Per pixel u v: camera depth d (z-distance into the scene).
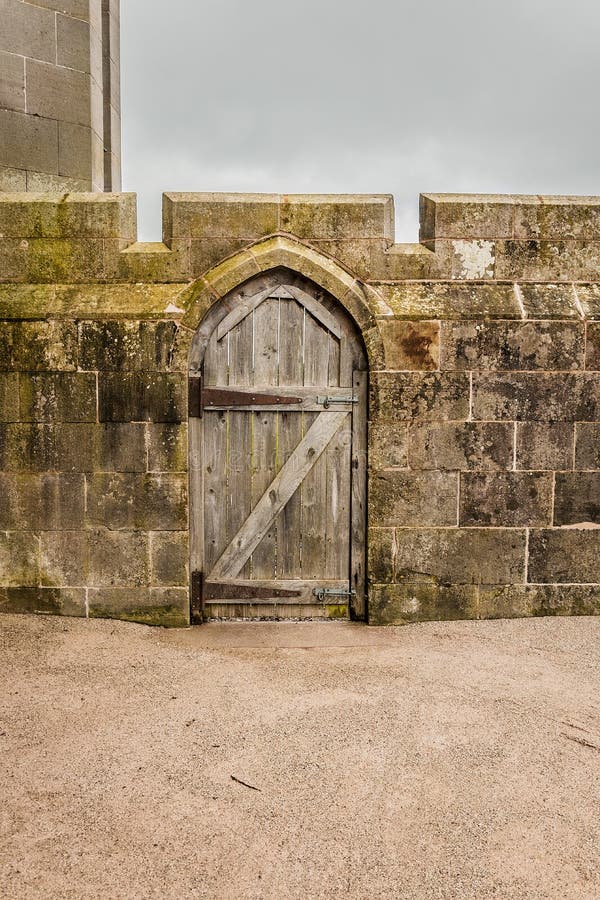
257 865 2.59
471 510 5.21
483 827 2.83
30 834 2.74
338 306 5.22
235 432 5.27
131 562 5.17
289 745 3.46
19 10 5.98
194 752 3.39
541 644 4.82
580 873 2.57
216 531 5.32
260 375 5.25
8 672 4.27
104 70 6.92
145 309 5.06
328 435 5.28
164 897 2.43
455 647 4.79
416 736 3.57
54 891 2.45
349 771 3.23
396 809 2.95
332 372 5.27
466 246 5.22
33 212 5.12
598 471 5.23
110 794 3.02
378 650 4.75
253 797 3.02
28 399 5.08
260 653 4.70
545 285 5.26
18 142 6.05
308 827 2.82
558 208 5.23
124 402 5.09
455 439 5.18
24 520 5.15
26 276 5.16
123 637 4.93
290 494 5.31
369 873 2.56
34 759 3.29
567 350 5.17
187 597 5.19
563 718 3.77
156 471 5.12
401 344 5.14
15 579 5.18
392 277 5.22
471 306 5.15
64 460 5.11
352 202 5.16
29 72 6.07
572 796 3.06
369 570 5.23
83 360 5.07
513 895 2.46
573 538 5.25
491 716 3.79
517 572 5.25
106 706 3.86
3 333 5.06
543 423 5.19
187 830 2.79
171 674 4.32
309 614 5.37
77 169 6.40
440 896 2.45
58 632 4.94
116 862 2.60
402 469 5.18
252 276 5.14
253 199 5.15
